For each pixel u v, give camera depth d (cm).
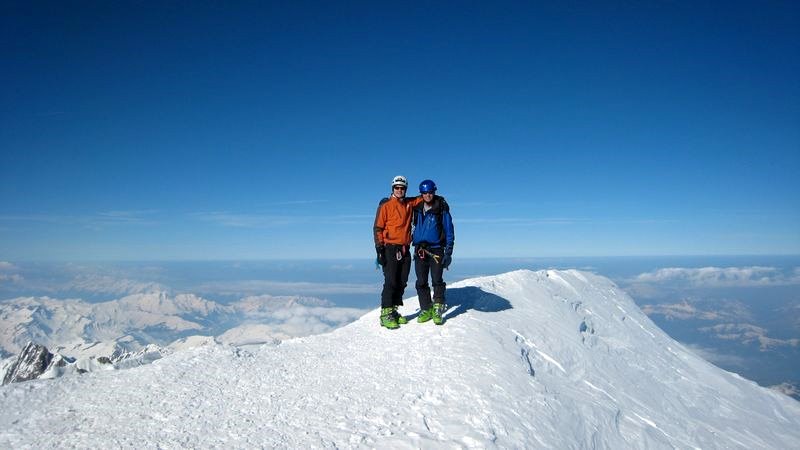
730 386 1023
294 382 611
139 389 568
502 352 710
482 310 905
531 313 946
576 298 1148
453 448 436
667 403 835
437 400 542
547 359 789
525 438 493
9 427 463
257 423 479
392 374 634
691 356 1141
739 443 777
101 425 470
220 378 615
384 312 853
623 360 949
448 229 845
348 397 555
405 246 848
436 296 839
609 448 590
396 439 446
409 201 853
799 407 1025
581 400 669
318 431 461
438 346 723
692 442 708
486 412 519
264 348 773
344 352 754
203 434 451
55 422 477
